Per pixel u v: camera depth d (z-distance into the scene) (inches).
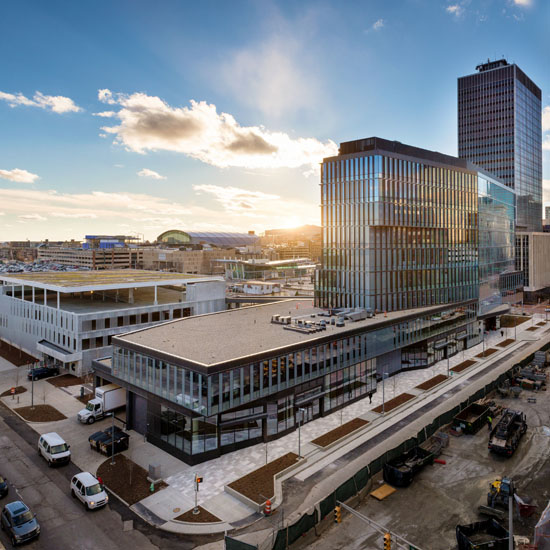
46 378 2906.0
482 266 4165.8
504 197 4965.6
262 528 1332.4
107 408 2218.3
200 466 1738.4
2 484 1514.5
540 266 6855.3
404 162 3297.2
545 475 1637.6
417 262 3398.1
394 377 2908.5
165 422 1875.0
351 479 1470.2
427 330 3157.0
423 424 2098.9
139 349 2020.2
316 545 1247.5
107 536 1307.8
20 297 4138.8
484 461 1758.1
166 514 1416.1
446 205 3668.8
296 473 1670.8
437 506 1444.4
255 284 6210.6
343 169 3314.5
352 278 3240.7
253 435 1921.8
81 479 1505.9
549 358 3366.1
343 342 2375.7
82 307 3602.4
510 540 1001.5
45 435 1831.9
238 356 1851.6
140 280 4033.0
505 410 2129.7
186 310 3863.2
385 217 3144.7
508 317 5295.3
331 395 2294.5
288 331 2406.5
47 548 1250.0
